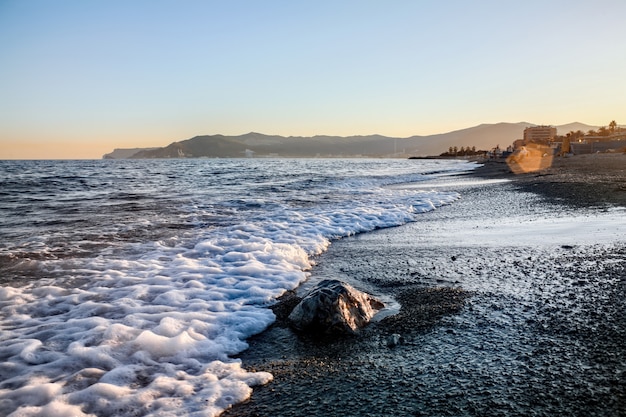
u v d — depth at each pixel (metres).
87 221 10.76
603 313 4.28
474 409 2.82
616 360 3.36
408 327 4.31
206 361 3.70
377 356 3.72
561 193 14.89
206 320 4.50
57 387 3.16
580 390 2.98
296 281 5.90
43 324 4.35
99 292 5.32
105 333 4.04
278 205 14.06
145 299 5.11
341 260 7.23
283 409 2.94
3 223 10.46
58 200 16.03
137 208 13.34
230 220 10.85
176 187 22.91
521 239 8.10
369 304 4.80
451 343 3.87
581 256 6.50
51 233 9.15
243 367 3.62
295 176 34.75
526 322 4.20
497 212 11.97
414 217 12.02
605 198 12.80
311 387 3.24
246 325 4.42
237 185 24.25
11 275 6.02
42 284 5.64
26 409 2.84
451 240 8.52
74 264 6.62
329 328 4.28
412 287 5.61
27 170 49.44
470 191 18.80
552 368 3.29
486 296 5.04
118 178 32.25
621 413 2.70
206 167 63.81
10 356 3.64
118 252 7.43
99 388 3.14
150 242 8.20
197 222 10.56
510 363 3.42
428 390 3.10
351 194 18.19
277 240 8.39
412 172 43.00
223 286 5.65
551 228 8.95
